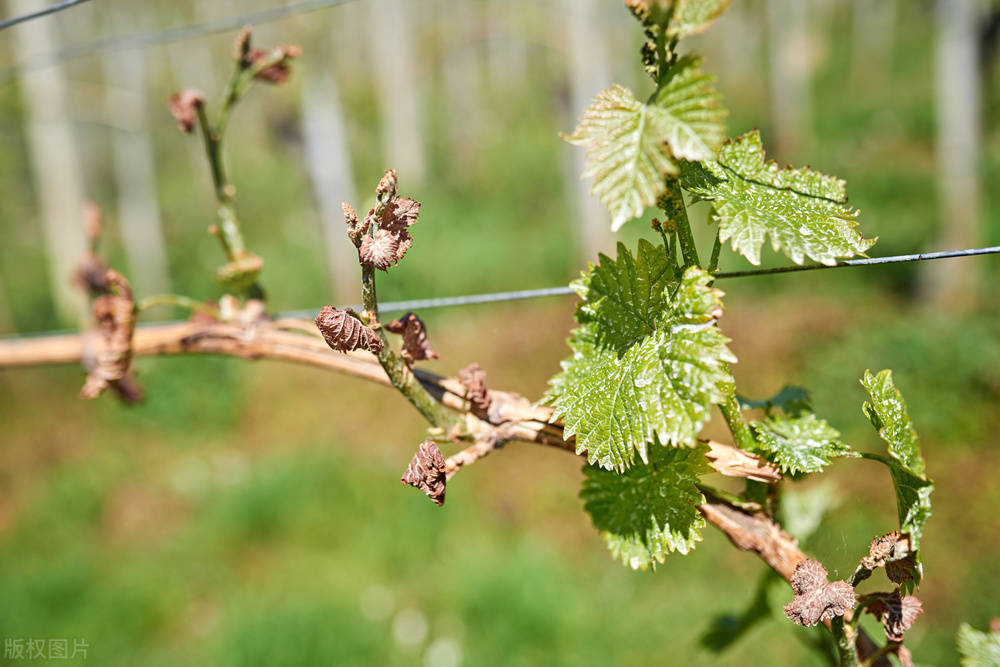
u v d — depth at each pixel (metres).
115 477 5.26
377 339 0.51
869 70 13.39
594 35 6.77
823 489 0.73
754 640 3.10
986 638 0.62
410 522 4.25
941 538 3.46
